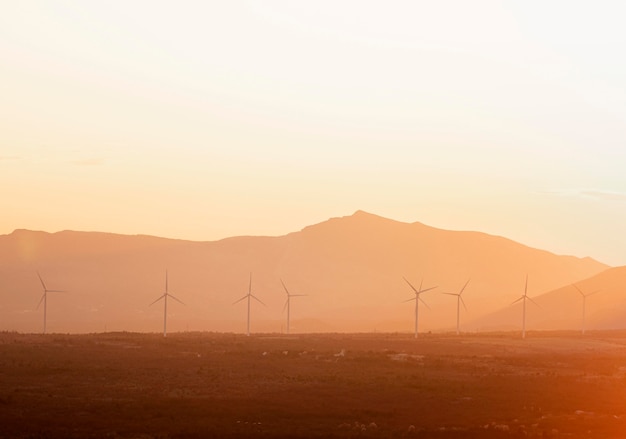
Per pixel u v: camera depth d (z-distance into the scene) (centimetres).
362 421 13338
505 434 11944
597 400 16088
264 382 17538
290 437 11488
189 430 11862
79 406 13850
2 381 16688
